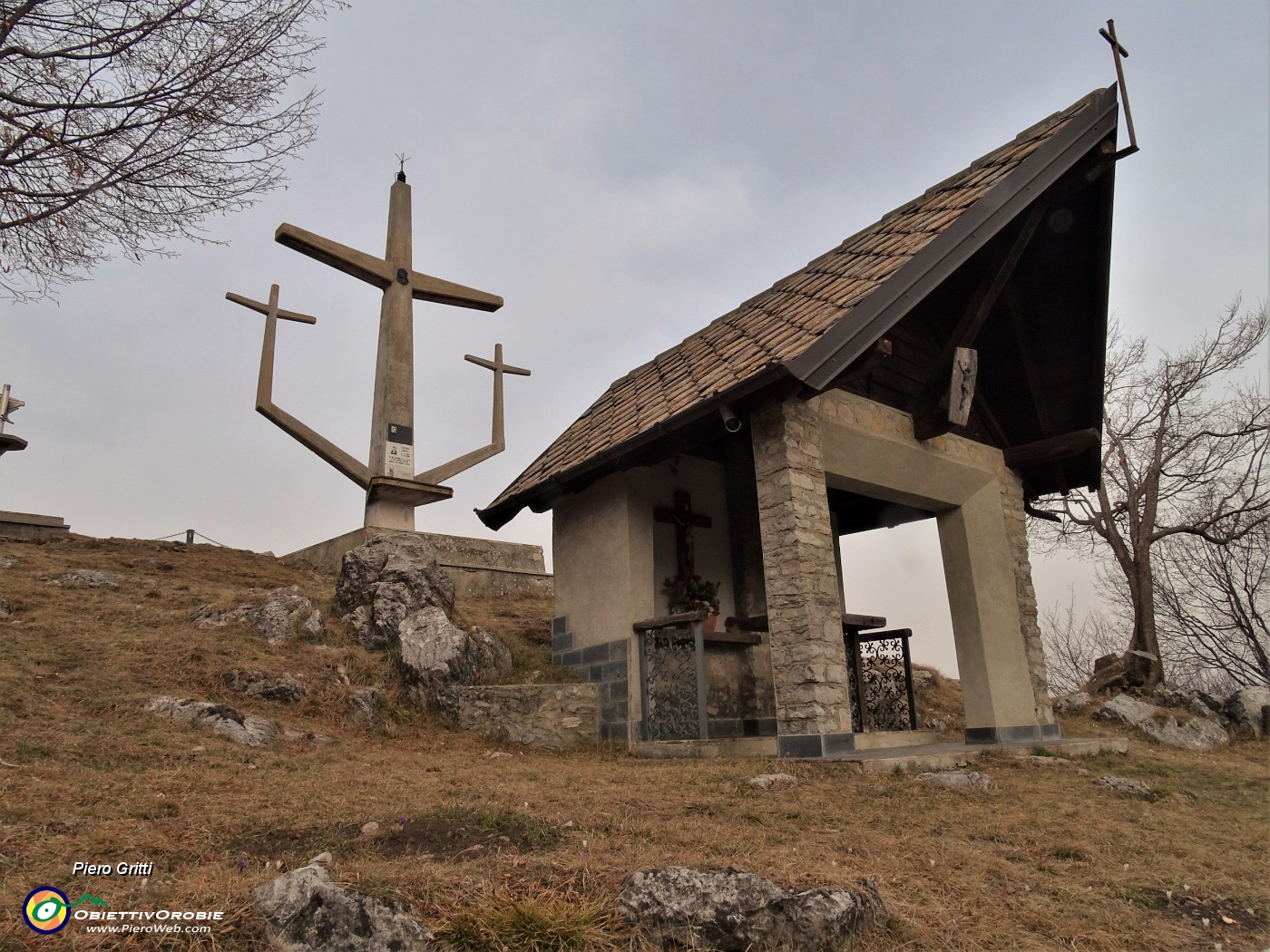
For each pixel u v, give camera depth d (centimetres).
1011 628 1112
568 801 534
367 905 290
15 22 482
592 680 1049
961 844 488
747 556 1172
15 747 533
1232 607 2052
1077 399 1214
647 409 1048
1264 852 529
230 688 815
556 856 387
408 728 887
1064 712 1502
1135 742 1308
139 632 892
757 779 632
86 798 448
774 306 1056
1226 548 1950
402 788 558
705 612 938
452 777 631
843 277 971
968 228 909
